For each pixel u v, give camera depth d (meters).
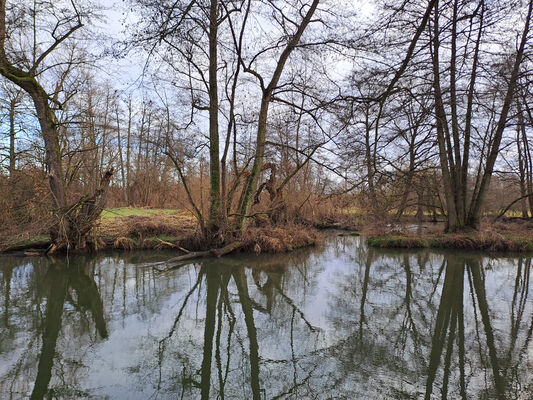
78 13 11.89
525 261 12.02
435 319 6.46
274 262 12.08
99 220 13.83
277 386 4.19
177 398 3.93
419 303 7.50
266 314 6.85
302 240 15.41
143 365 4.70
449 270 10.80
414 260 12.48
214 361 4.89
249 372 4.56
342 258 13.12
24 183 12.59
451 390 3.96
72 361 4.74
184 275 10.02
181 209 23.69
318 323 6.34
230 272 10.49
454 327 6.01
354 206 18.61
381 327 6.09
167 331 5.94
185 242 13.23
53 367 4.57
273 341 5.55
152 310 7.01
